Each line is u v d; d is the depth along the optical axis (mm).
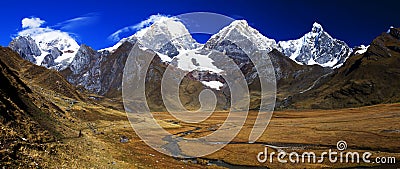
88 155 50562
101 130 118938
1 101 44969
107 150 66250
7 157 30891
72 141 59062
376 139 118938
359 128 150375
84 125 102875
